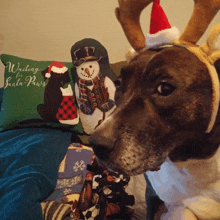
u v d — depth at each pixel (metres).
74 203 1.12
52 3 2.36
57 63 1.84
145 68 0.67
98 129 0.65
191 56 0.65
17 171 1.23
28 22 2.44
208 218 0.79
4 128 1.75
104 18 2.29
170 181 0.78
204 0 0.63
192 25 0.67
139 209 1.07
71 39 2.39
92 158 1.41
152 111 0.66
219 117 0.67
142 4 0.73
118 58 2.31
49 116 1.71
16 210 0.95
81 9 2.32
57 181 1.25
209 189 0.72
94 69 1.72
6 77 1.81
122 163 0.63
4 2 2.44
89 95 1.70
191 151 0.70
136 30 0.78
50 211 1.04
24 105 1.70
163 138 0.66
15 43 2.49
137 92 0.68
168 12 2.13
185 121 0.64
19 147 1.46
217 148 0.69
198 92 0.63
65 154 1.45
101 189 1.15
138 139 0.64
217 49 0.63
